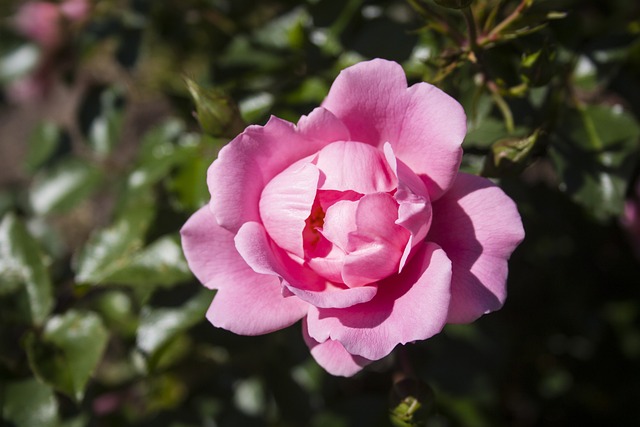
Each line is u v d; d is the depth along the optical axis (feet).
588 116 1.11
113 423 1.46
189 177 1.21
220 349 1.30
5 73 1.67
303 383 1.40
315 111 0.90
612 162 1.09
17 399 1.14
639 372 1.72
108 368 1.72
